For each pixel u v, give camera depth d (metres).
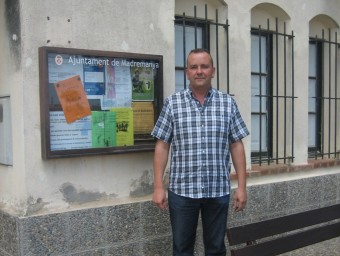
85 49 3.83
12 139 3.79
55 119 3.68
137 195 4.24
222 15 4.96
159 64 4.21
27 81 3.61
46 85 3.60
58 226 3.74
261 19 5.52
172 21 4.39
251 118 5.46
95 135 3.89
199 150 3.54
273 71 5.65
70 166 3.84
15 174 3.79
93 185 3.97
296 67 5.70
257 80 5.53
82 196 3.91
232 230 3.33
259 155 5.41
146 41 4.21
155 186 3.64
